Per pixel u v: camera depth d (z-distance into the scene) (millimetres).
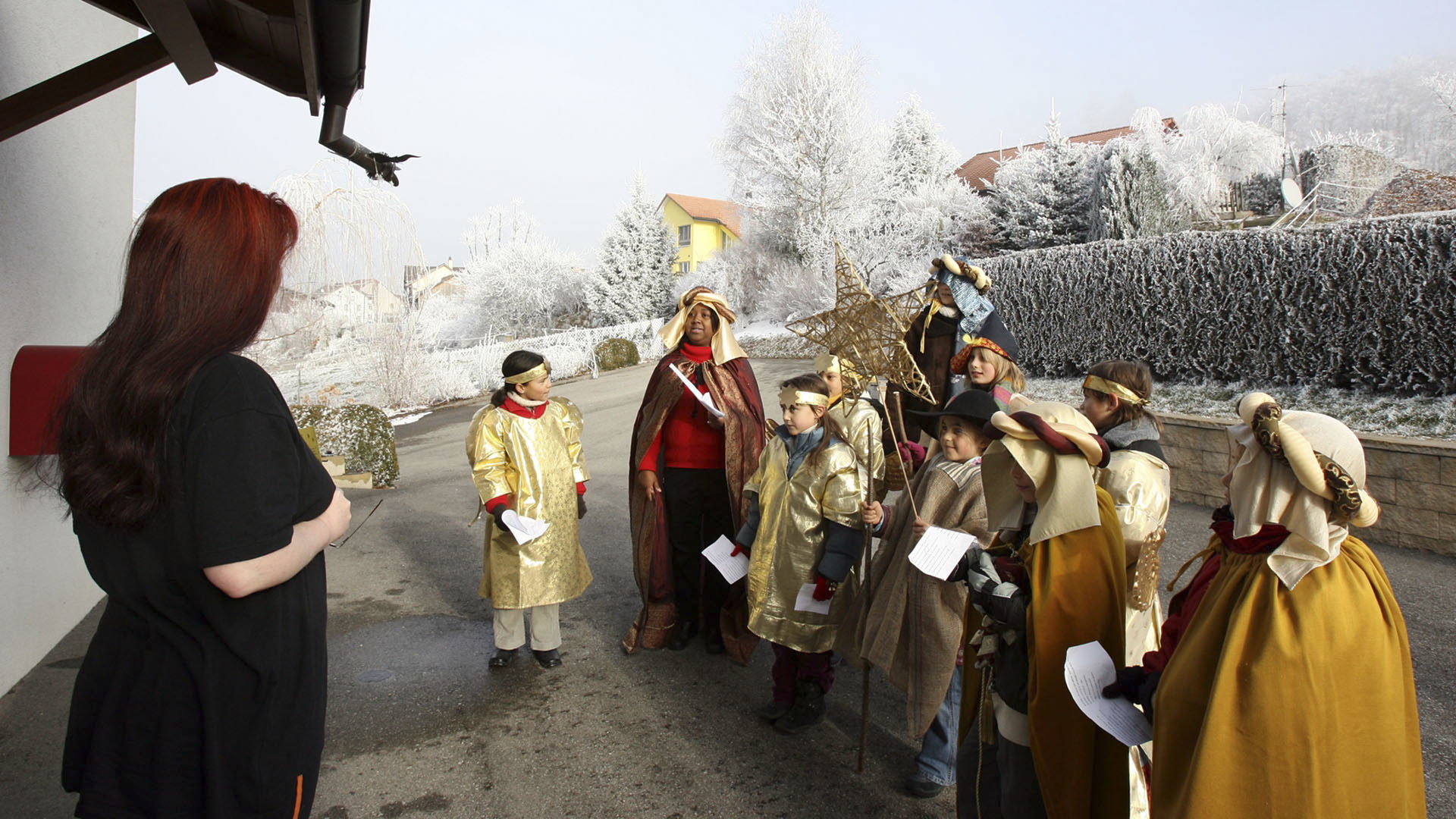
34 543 4414
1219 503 7574
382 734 3766
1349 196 21359
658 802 3193
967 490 3031
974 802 2488
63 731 3672
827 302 22797
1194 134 24250
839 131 25453
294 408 9938
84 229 5559
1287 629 1687
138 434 1521
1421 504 6152
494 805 3195
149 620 1578
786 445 3787
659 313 37500
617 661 4602
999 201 22625
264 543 1559
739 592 4504
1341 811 1652
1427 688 3934
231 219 1650
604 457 11164
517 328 38375
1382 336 8719
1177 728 1799
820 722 3834
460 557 6777
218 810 1572
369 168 4809
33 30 4590
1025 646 2244
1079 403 11766
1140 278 11734
